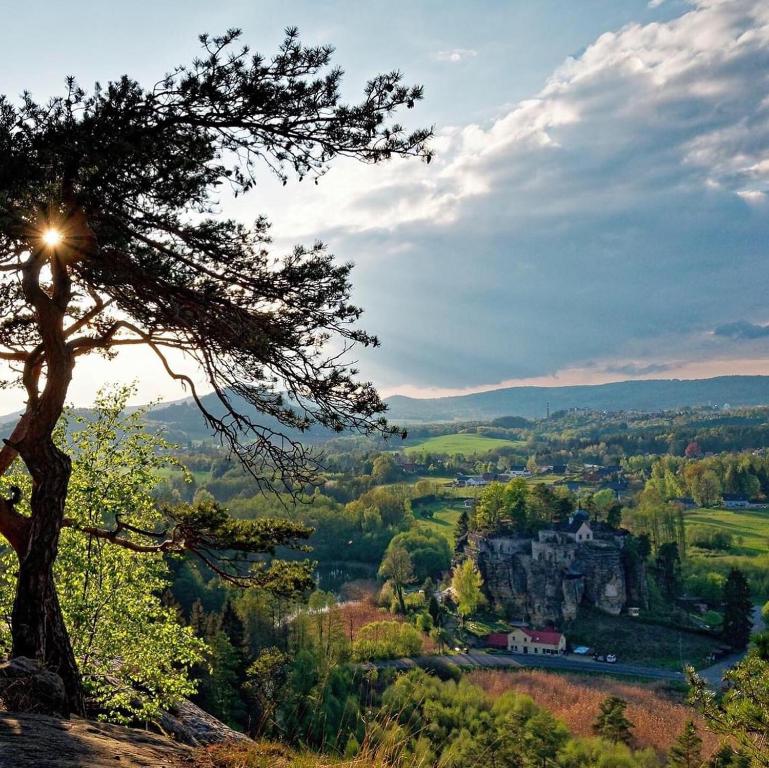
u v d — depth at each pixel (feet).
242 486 556.92
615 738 179.22
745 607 310.24
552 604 345.10
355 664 218.38
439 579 417.08
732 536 507.71
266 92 31.09
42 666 28.35
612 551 356.59
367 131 32.63
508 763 144.77
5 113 29.22
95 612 55.93
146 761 20.53
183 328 35.45
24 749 18.42
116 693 53.67
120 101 30.14
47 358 34.09
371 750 24.72
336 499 648.79
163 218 35.42
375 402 34.91
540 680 259.19
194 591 246.06
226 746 24.85
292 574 42.01
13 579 51.16
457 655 287.69
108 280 34.53
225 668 141.18
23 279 32.83
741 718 43.29
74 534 56.34
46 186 29.84
